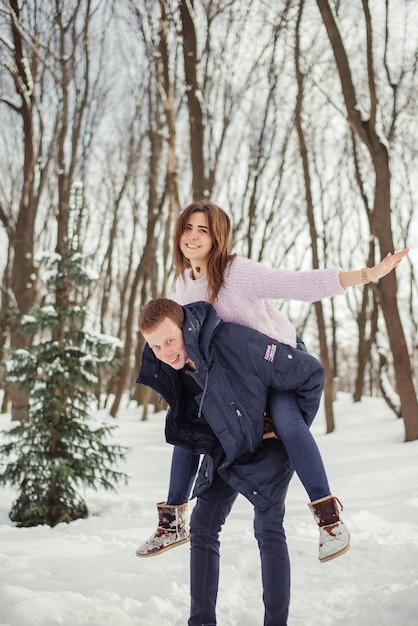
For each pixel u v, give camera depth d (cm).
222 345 233
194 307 237
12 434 534
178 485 256
